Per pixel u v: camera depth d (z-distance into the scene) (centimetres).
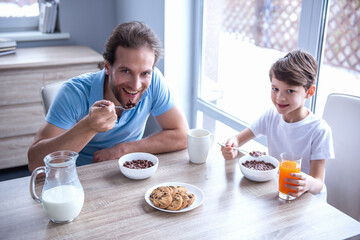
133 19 263
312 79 123
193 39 228
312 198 98
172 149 131
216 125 226
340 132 130
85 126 106
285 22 162
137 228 85
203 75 232
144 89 116
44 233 83
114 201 96
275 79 124
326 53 149
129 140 148
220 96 218
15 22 286
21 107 231
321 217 89
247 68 191
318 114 159
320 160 125
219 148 132
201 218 88
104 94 132
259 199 97
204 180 107
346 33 141
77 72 236
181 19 221
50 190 87
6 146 237
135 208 93
